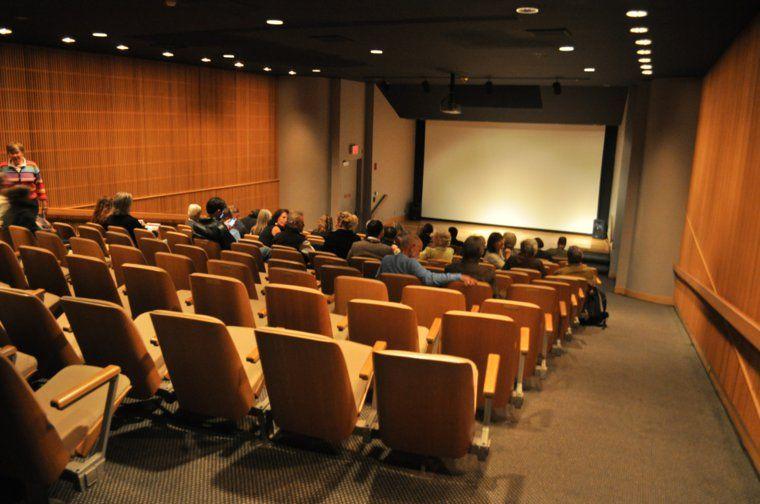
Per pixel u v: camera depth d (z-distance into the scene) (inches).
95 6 223.6
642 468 134.0
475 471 123.1
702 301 255.4
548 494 118.6
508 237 328.2
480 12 213.6
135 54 389.7
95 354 116.9
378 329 130.8
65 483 108.0
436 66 400.5
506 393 132.8
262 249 256.4
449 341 128.5
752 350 164.2
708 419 168.7
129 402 136.2
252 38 301.4
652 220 371.2
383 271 186.1
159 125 436.8
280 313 141.5
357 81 585.3
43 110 355.9
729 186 228.2
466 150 745.6
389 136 685.9
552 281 215.9
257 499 108.0
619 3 186.2
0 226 229.3
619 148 583.8
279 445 124.5
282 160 564.7
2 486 102.9
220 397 115.9
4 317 117.3
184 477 112.6
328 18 238.2
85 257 156.4
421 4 203.3
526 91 595.2
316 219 576.4
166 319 109.7
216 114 486.3
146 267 144.1
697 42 245.1
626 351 239.5
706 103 319.0
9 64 334.0
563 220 712.4
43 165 360.2
